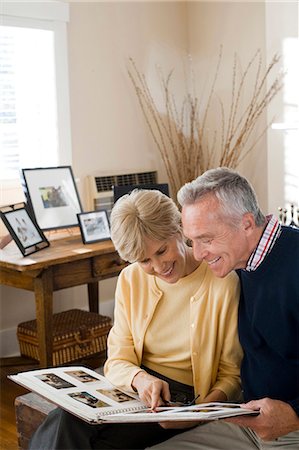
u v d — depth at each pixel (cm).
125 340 211
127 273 213
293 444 187
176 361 203
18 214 358
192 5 507
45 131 434
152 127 495
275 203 450
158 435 201
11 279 358
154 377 193
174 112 509
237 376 198
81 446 186
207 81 507
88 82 454
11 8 404
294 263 179
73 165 450
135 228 188
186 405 190
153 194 193
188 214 178
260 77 470
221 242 176
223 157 478
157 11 492
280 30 434
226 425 197
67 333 378
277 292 181
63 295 446
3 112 412
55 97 435
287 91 436
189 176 509
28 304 425
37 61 425
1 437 308
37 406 216
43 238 368
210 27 498
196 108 516
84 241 374
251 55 475
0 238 385
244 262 183
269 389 186
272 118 448
